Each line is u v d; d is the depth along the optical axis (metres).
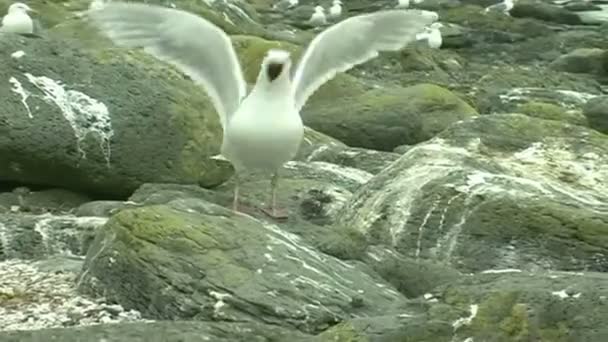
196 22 8.45
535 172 11.43
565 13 39.62
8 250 10.19
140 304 7.92
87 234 10.40
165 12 8.38
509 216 9.74
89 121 12.55
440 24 34.94
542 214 9.66
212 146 13.20
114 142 12.59
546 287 6.82
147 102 12.89
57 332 6.80
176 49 8.55
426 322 6.71
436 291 7.18
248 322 7.30
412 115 17.20
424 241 10.00
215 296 7.58
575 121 18.27
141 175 12.71
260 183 12.83
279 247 8.12
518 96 21.73
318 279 7.89
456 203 10.02
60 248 10.32
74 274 8.88
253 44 19.52
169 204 8.98
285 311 7.43
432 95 17.80
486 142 11.97
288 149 8.91
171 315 7.65
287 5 41.75
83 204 12.12
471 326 6.64
